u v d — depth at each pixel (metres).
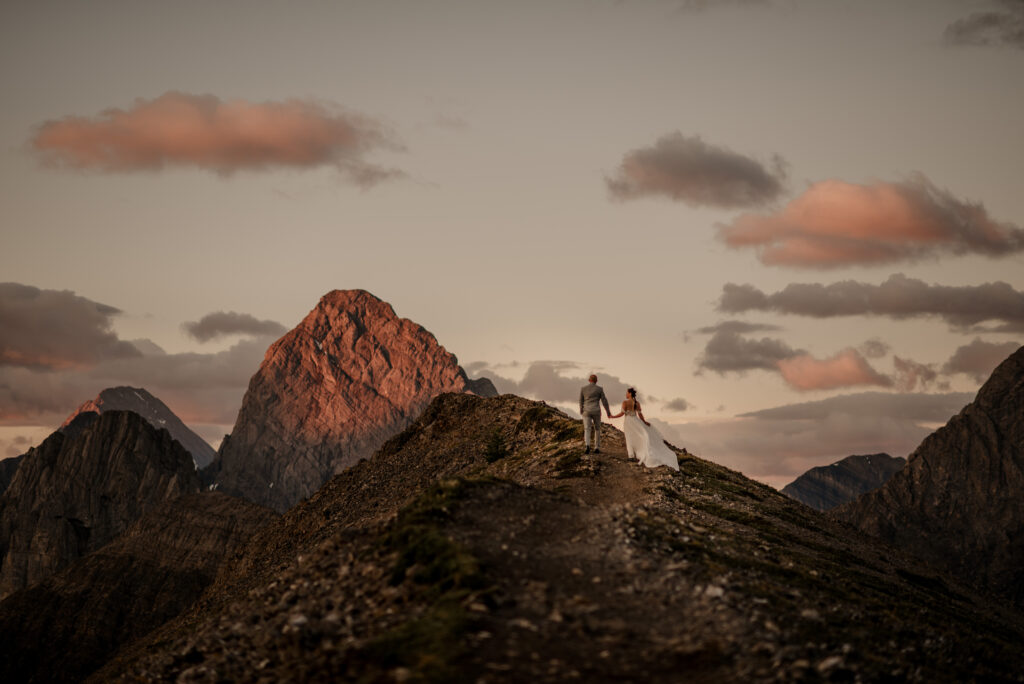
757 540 31.20
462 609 17.22
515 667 14.77
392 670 15.02
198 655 21.08
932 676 18.92
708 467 51.72
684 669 15.10
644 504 31.84
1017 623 41.19
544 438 62.38
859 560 36.97
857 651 18.45
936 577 47.16
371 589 20.45
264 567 80.12
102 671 85.81
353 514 73.75
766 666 15.55
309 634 18.42
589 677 14.53
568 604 18.06
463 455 71.94
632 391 44.16
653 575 20.70
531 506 27.08
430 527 22.69
